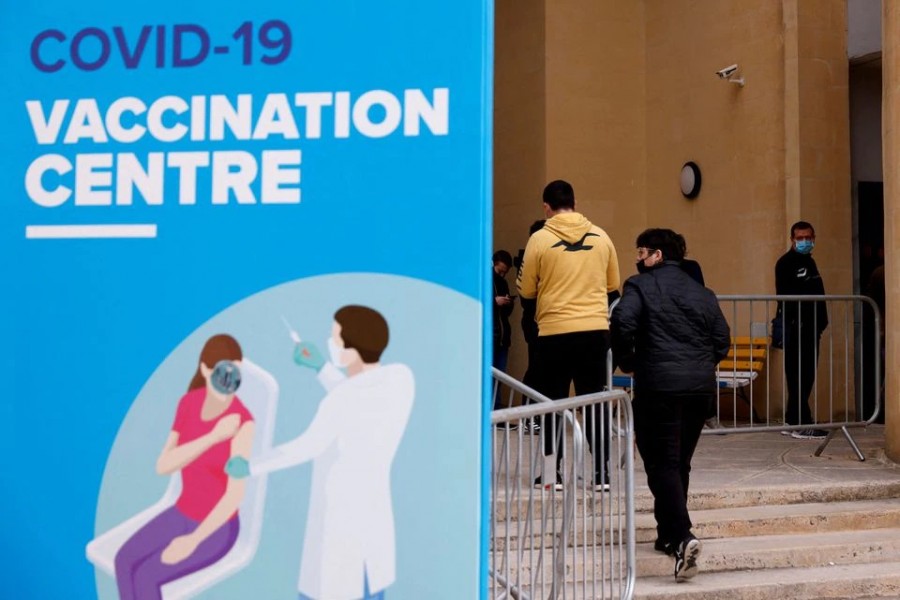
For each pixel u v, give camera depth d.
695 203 10.98
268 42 2.72
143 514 2.72
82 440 2.74
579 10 11.43
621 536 4.94
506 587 3.90
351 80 2.70
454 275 2.65
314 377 2.69
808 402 8.87
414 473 2.65
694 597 5.58
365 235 2.68
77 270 2.75
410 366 2.66
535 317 6.62
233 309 2.71
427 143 2.67
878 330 8.02
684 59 11.09
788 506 6.76
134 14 2.77
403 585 2.64
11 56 2.80
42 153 2.78
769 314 10.02
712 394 5.75
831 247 9.88
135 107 2.76
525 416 3.91
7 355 2.76
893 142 7.80
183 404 2.72
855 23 9.95
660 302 5.66
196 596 2.70
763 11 10.12
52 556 2.73
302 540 2.68
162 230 2.74
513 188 11.92
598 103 11.50
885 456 7.83
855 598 5.88
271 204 2.71
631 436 4.99
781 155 9.97
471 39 2.66
